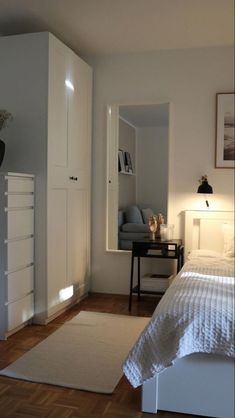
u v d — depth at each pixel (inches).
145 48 154.8
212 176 154.4
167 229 151.9
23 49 125.5
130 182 168.2
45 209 125.3
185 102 155.9
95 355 103.7
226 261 129.0
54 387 87.4
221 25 132.7
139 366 77.0
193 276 102.7
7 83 127.3
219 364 75.4
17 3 116.6
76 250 150.8
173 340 75.4
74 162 146.6
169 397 78.0
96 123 164.6
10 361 99.7
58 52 130.7
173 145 157.6
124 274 165.3
